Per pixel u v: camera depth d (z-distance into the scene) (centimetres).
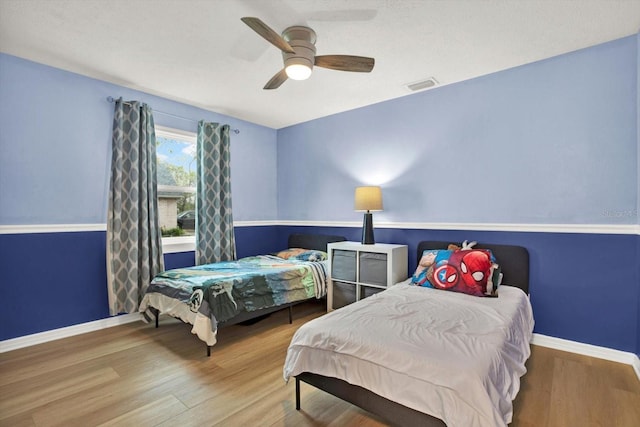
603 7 205
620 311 249
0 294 267
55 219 295
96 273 318
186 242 397
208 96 364
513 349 179
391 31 233
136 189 327
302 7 206
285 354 264
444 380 137
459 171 325
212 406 193
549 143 277
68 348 274
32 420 179
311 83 327
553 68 274
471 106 316
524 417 182
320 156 446
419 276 297
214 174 407
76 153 307
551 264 277
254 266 353
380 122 383
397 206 370
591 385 215
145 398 201
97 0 200
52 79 293
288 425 176
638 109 237
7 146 271
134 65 289
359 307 220
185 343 285
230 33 238
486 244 306
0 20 221
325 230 445
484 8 207
